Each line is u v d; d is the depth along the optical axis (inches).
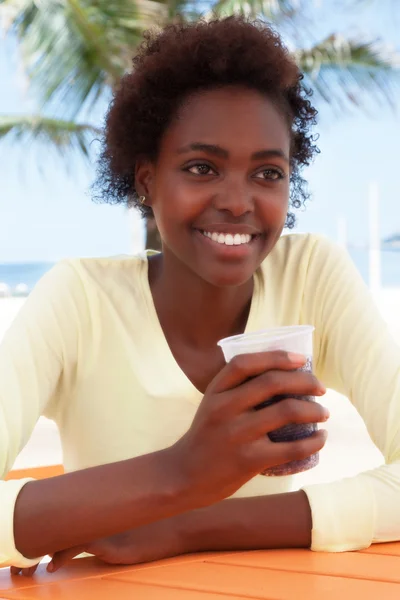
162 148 65.2
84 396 72.5
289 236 79.5
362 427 249.8
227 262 63.4
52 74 313.1
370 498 54.2
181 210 63.3
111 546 52.1
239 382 45.7
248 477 46.6
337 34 336.2
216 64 61.8
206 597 42.8
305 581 45.1
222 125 61.6
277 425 44.8
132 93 68.1
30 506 50.9
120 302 72.3
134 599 43.2
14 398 63.7
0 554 50.9
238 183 62.1
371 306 74.0
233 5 286.0
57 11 293.0
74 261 74.5
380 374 67.9
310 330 47.5
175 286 70.9
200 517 54.3
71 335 71.3
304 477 181.0
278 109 64.0
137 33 294.8
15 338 67.3
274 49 64.2
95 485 50.2
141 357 71.0
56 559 52.0
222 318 71.6
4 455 61.5
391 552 52.6
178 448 48.9
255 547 54.1
